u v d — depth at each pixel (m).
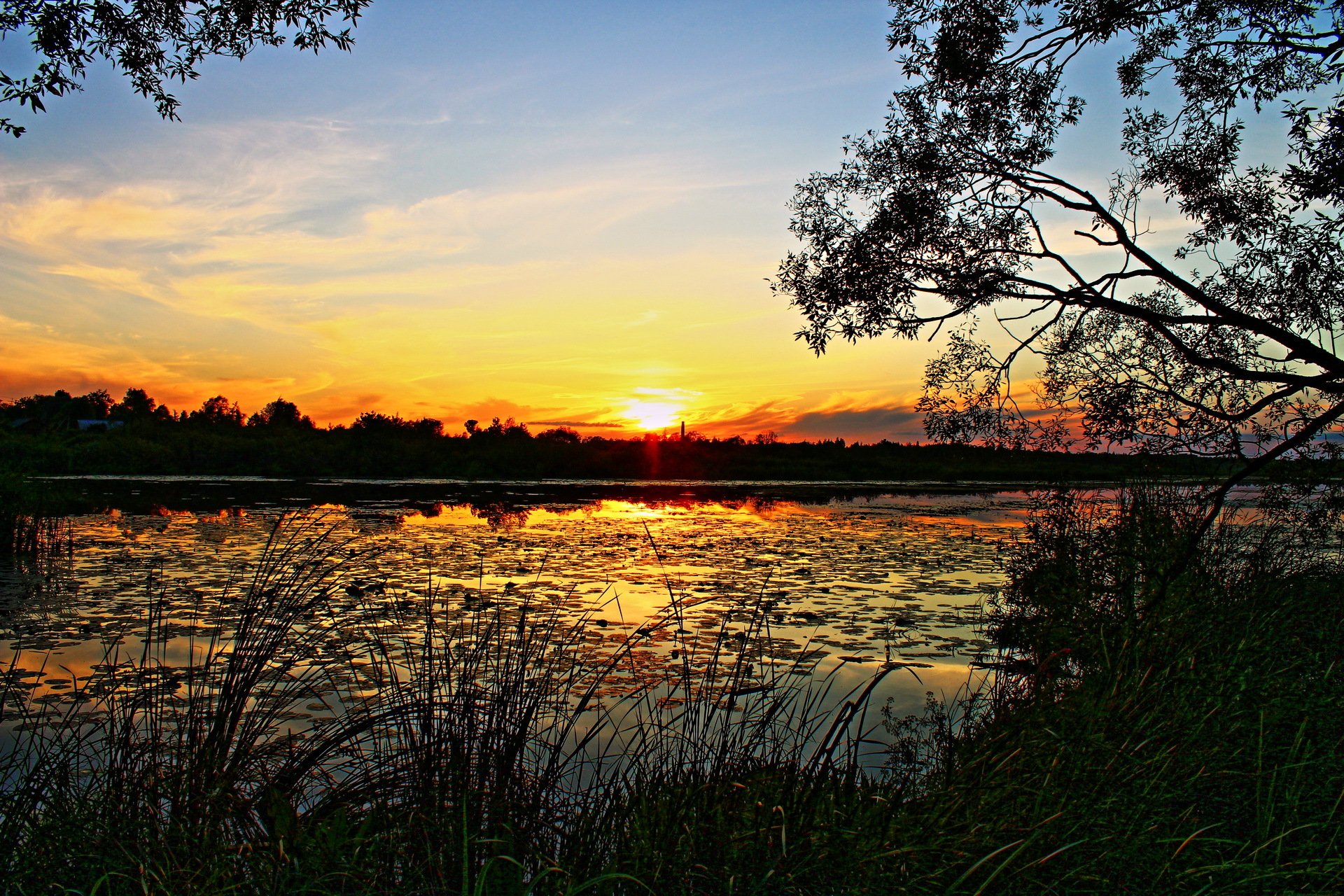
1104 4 6.93
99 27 6.07
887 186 7.64
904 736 5.42
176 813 3.40
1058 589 7.05
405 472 46.12
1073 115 7.45
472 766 3.75
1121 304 6.84
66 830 3.27
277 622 4.38
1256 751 3.93
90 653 7.59
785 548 15.80
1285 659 5.14
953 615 9.73
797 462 54.69
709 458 53.12
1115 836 3.07
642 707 5.95
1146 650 5.32
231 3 6.25
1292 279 7.34
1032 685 5.49
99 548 14.55
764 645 8.07
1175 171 7.86
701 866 2.98
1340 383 6.27
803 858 2.96
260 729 4.10
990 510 25.97
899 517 23.19
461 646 4.38
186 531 17.09
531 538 16.89
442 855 3.06
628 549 15.34
